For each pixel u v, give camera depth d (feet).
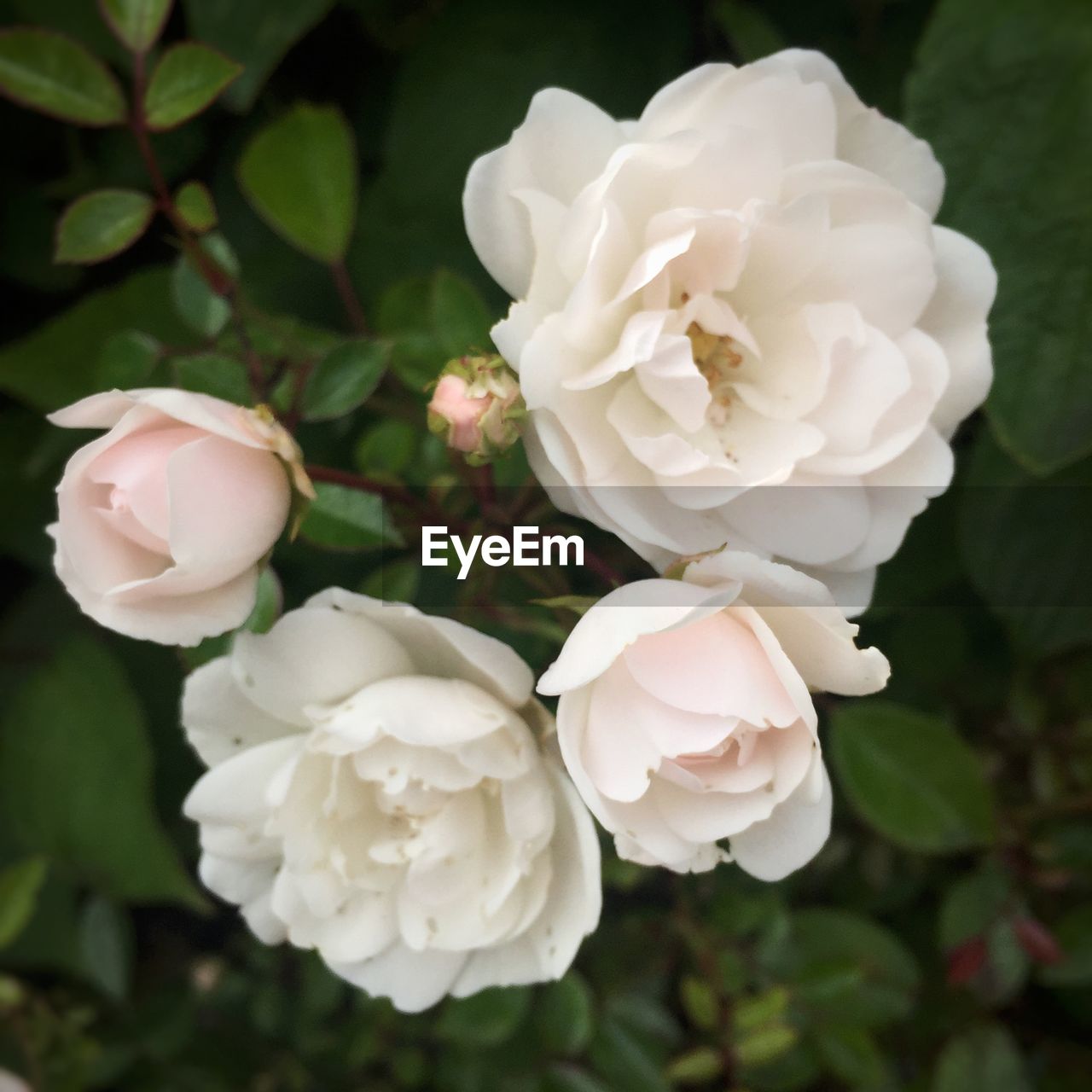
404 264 1.35
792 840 1.03
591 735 1.02
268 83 1.37
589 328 1.05
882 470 1.09
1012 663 1.43
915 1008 1.47
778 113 1.05
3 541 1.45
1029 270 1.18
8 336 1.44
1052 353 1.18
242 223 1.39
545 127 1.04
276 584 1.06
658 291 1.06
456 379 1.04
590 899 1.05
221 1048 1.53
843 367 1.08
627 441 1.05
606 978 1.38
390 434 1.19
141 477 1.01
